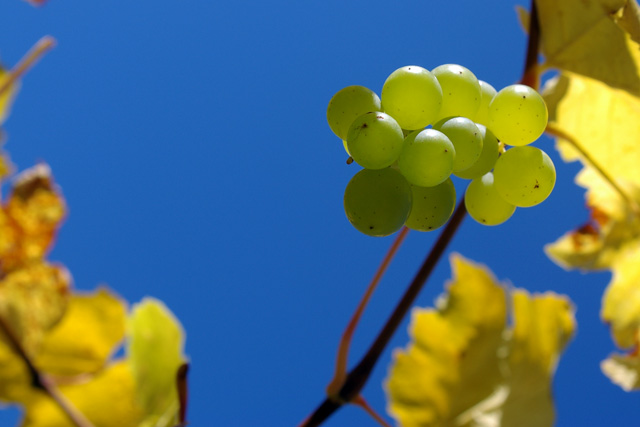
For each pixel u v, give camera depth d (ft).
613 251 1.97
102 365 1.81
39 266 1.79
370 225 1.65
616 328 1.94
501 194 1.69
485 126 1.70
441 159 1.63
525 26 1.88
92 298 1.80
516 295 1.86
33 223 1.79
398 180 1.65
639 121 1.91
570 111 1.93
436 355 1.85
